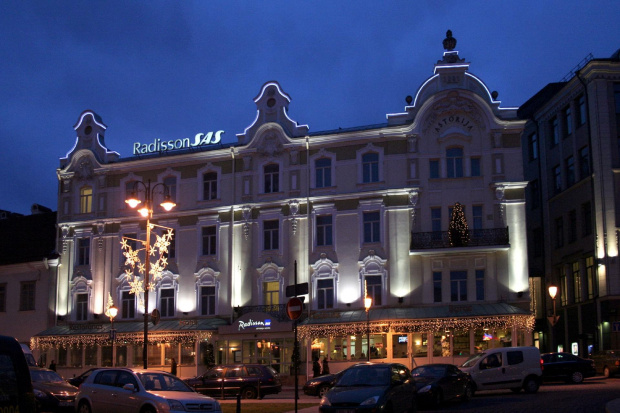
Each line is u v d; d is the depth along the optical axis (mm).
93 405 19359
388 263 41719
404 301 40969
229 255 45156
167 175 47625
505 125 41594
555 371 31938
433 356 39719
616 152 40281
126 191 48656
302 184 44125
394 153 42656
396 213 42031
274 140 45125
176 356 44781
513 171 41188
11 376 11125
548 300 47219
